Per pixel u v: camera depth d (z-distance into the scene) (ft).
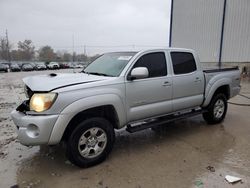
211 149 14.35
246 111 24.45
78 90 11.35
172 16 87.04
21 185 10.44
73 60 277.44
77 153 11.53
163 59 15.24
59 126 10.78
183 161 12.73
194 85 16.83
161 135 16.92
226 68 20.07
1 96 37.11
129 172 11.54
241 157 13.24
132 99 13.32
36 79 12.90
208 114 18.98
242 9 65.82
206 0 74.79
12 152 13.93
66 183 10.61
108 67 14.38
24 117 10.80
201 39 77.77
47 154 13.62
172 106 15.55
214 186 10.34
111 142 12.69
